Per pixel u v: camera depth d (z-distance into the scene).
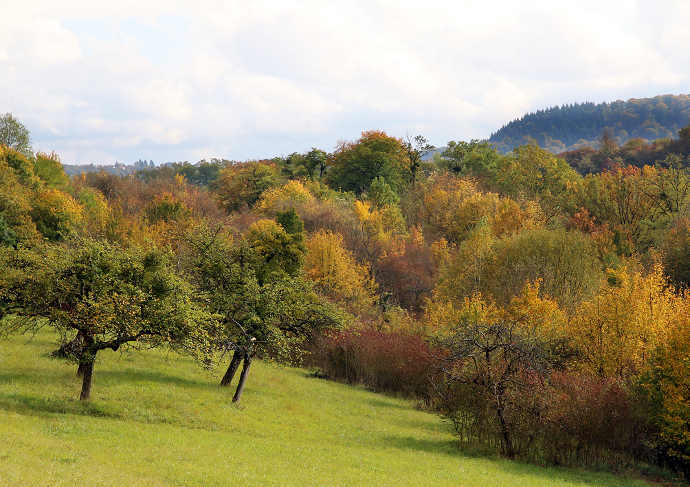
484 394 30.62
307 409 37.38
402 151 163.50
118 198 105.06
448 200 114.75
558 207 104.81
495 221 90.69
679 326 30.64
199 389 36.03
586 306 41.41
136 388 32.84
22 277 27.84
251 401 36.38
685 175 106.19
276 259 46.59
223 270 39.06
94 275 28.02
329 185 160.75
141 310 28.66
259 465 21.62
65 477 15.41
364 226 100.44
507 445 30.28
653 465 29.72
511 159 145.75
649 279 41.50
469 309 50.28
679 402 28.09
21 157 85.94
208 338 33.47
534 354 31.30
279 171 155.88
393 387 50.44
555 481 24.89
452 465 26.12
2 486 13.31
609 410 29.95
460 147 170.75
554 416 29.52
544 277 58.75
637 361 37.19
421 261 91.19
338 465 23.61
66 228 69.44
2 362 33.31
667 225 91.38
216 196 137.00
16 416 23.47
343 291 69.38
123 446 21.64
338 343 54.62
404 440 32.38
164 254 32.62
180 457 21.25
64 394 29.19
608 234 85.56
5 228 53.28
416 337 53.00
